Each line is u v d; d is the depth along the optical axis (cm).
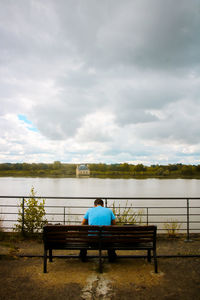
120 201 3491
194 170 18900
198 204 3344
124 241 425
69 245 431
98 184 10656
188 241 639
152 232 427
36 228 675
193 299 332
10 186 8850
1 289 358
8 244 600
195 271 423
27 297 336
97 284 375
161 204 3312
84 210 2653
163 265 451
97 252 557
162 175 18562
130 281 385
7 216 2056
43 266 446
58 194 5828
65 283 378
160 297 337
